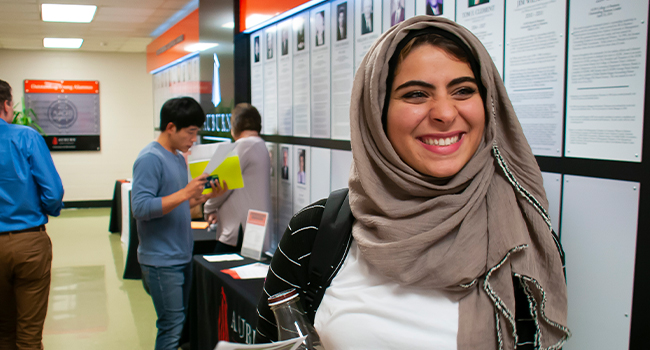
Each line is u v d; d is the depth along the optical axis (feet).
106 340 11.02
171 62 23.32
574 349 4.76
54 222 26.18
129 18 21.34
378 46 2.69
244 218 9.84
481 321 2.52
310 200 9.84
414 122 2.51
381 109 2.64
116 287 14.90
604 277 4.45
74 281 15.48
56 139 30.96
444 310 2.59
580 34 4.50
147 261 8.00
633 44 4.09
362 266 2.86
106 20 21.72
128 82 32.27
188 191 7.66
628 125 4.17
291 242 3.21
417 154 2.57
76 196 31.71
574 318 4.75
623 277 4.28
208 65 14.94
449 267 2.51
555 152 4.85
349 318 2.75
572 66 4.59
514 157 2.76
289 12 9.98
